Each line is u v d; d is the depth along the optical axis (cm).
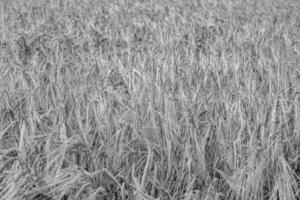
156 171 364
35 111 436
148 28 814
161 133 409
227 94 488
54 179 343
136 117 424
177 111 456
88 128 419
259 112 448
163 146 396
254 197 359
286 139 418
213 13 997
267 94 498
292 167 414
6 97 457
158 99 463
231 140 408
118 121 416
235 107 446
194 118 417
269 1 1135
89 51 660
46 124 425
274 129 427
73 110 447
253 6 1080
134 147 402
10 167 376
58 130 405
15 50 661
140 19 913
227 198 366
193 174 368
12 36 735
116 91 499
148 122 425
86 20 859
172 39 727
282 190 359
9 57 622
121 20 898
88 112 432
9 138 411
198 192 351
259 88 520
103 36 752
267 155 387
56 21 850
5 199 324
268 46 697
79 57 643
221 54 636
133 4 1070
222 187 376
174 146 396
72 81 527
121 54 651
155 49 680
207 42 714
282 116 454
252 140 400
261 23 897
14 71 530
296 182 393
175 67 558
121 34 770
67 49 679
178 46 686
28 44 693
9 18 876
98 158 382
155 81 505
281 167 374
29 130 411
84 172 355
